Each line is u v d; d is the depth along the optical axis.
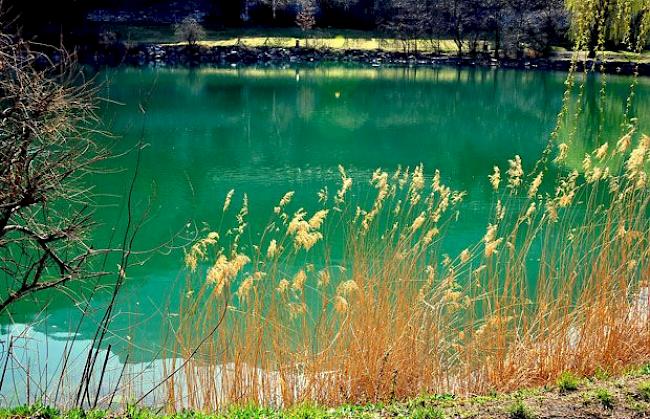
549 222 6.03
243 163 19.25
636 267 5.75
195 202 14.52
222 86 36.25
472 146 22.91
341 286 5.11
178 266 9.87
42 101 4.28
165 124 24.92
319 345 5.36
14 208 4.32
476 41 49.31
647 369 4.87
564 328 5.32
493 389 5.01
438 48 50.50
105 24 50.38
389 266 5.53
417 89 37.12
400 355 5.15
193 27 47.84
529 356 5.28
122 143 20.98
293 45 51.09
